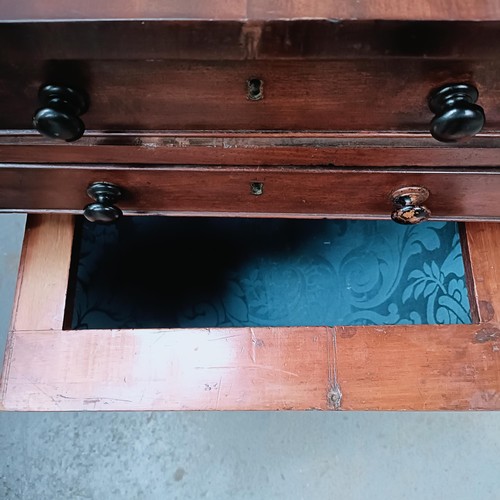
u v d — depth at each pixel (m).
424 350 0.64
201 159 0.56
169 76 0.45
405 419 1.01
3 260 1.16
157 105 0.49
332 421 1.01
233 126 0.51
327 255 0.85
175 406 0.63
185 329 0.66
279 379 0.64
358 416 1.02
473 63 0.43
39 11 0.39
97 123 0.51
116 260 0.85
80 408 0.64
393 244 0.84
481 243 0.69
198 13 0.39
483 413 1.02
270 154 0.55
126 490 0.97
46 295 0.68
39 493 0.97
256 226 0.87
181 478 0.98
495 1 0.38
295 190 0.61
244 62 0.44
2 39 0.40
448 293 0.81
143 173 0.59
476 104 0.46
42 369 0.65
